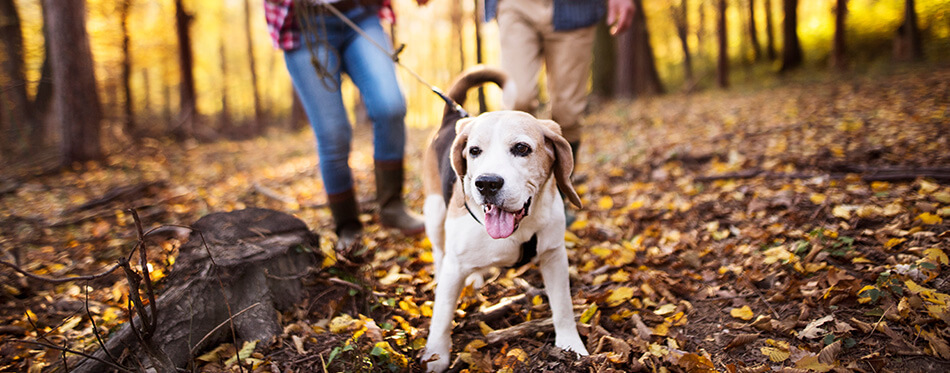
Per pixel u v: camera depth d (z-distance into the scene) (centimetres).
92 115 812
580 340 220
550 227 206
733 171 445
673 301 253
